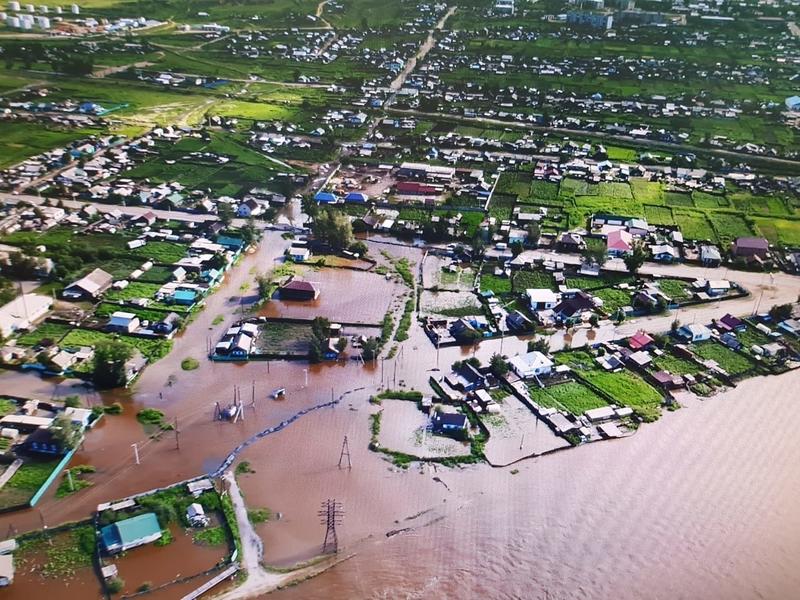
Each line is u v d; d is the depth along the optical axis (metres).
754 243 139.88
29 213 146.00
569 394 101.94
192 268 130.25
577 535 81.00
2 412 94.75
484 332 115.56
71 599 70.75
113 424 94.44
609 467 89.88
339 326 115.00
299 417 96.81
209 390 101.56
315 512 82.06
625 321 119.75
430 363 108.69
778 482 88.50
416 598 73.62
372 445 91.75
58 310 116.62
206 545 77.38
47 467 86.31
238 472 87.25
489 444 92.69
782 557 79.12
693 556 79.00
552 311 121.44
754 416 99.00
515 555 78.50
